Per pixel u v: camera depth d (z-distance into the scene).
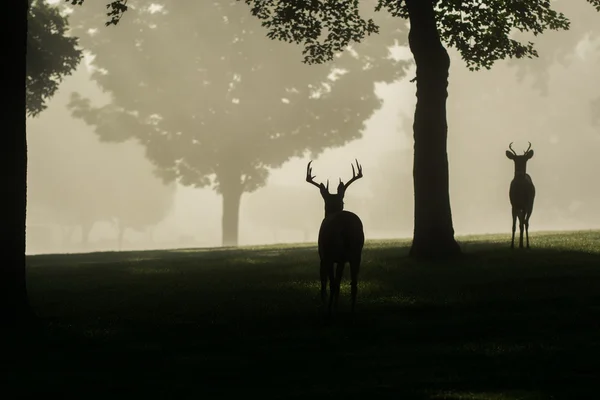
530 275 19.86
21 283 15.79
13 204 15.70
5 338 13.94
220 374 10.59
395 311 15.71
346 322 14.65
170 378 10.45
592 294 16.44
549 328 13.27
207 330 14.28
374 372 10.34
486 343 12.08
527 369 10.20
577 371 10.01
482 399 8.69
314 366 10.88
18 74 15.79
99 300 19.42
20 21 15.81
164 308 17.36
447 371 10.23
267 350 12.20
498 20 32.03
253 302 17.52
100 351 12.59
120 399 9.30
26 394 9.68
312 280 21.30
